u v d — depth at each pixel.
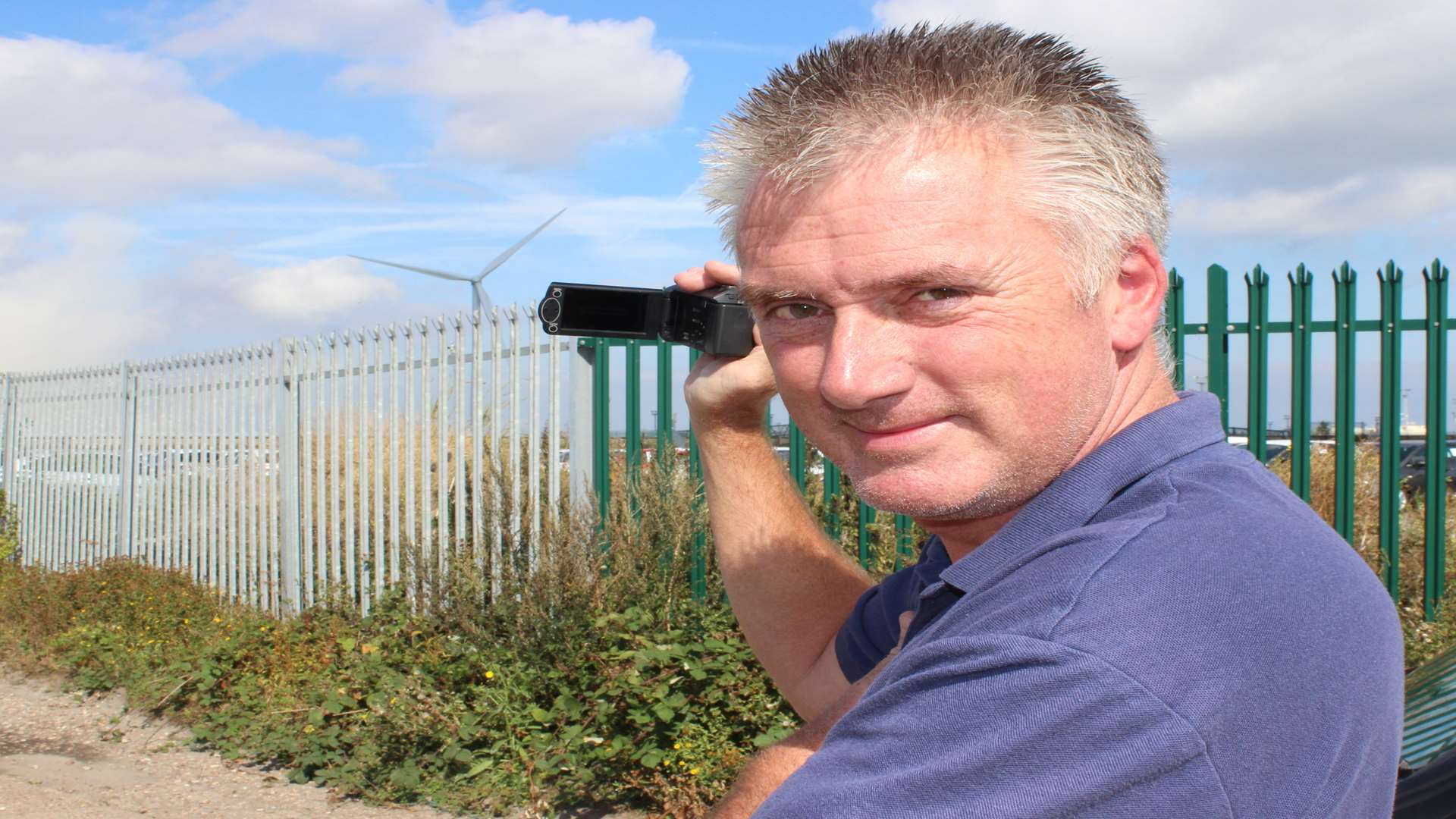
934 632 0.92
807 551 1.59
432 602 5.59
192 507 8.54
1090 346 0.95
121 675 6.34
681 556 4.91
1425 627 3.98
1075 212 0.93
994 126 0.92
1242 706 0.75
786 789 0.88
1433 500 4.11
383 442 6.58
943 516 0.99
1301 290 4.21
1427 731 1.45
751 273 1.01
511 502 5.47
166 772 4.83
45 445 10.61
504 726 4.52
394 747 4.62
